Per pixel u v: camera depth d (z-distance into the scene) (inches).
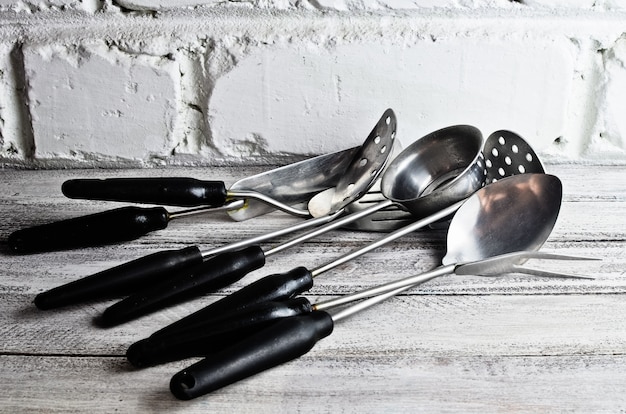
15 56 38.1
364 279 29.9
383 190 33.4
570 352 25.4
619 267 30.4
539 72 38.3
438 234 33.1
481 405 23.1
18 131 39.5
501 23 37.8
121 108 38.7
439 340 26.0
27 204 35.9
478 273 29.3
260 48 37.7
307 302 25.3
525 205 31.0
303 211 34.3
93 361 25.0
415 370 24.5
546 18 37.8
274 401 23.3
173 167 40.3
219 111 38.9
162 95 38.4
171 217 32.1
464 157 34.4
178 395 21.9
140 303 26.6
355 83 38.5
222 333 23.9
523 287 29.1
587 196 36.5
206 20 37.8
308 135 39.5
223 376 22.3
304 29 37.8
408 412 22.8
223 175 39.1
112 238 31.5
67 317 27.4
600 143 39.8
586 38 37.8
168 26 37.7
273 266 30.8
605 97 38.8
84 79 38.1
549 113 39.1
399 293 28.1
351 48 37.7
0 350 25.5
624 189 37.3
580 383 24.0
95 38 37.6
